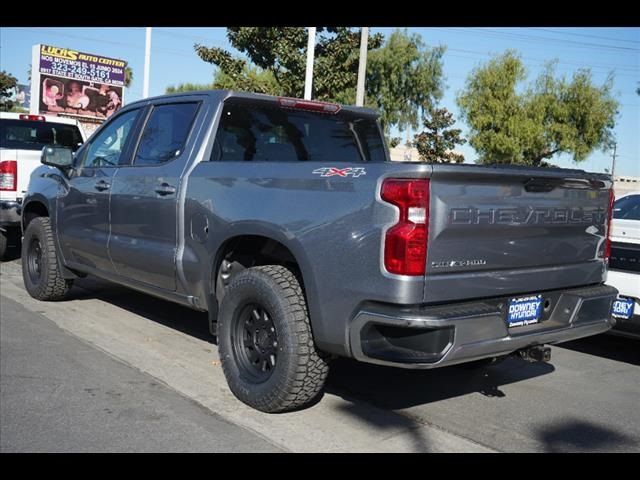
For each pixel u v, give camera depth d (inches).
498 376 209.9
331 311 149.3
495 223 147.9
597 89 1387.8
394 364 139.9
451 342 138.4
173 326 252.2
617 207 266.5
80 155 256.8
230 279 186.1
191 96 209.2
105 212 229.6
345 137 228.7
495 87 1391.5
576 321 168.9
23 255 291.9
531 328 159.8
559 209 163.5
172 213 196.2
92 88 1090.1
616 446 158.1
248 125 205.0
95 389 182.2
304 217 154.9
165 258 199.0
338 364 214.1
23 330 238.2
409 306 138.1
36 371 195.2
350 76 626.5
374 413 173.2
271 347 167.8
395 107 1397.6
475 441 158.2
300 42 602.2
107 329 244.4
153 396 178.5
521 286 156.6
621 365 228.2
